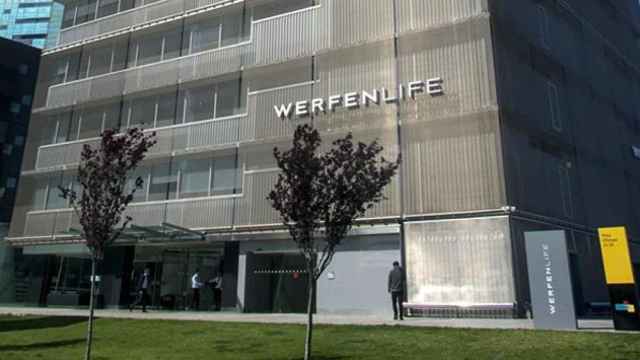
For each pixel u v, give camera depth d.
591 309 22.53
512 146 20.41
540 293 14.54
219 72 27.50
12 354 12.81
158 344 13.99
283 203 11.03
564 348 11.39
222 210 25.33
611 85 31.73
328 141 23.39
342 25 24.41
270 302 23.50
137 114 30.09
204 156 27.08
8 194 50.94
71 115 32.31
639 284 28.84
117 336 15.52
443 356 11.21
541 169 22.06
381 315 20.44
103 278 27.50
